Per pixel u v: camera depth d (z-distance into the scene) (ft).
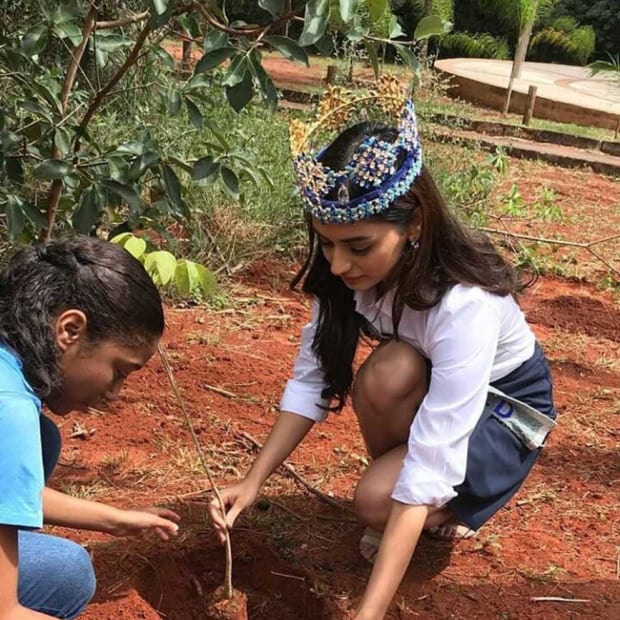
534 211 23.11
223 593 7.75
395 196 6.64
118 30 16.11
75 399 5.42
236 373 11.92
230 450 10.07
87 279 5.18
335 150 6.78
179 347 12.54
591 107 44.06
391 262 6.94
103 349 5.26
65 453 9.72
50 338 5.12
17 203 9.86
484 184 19.83
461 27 70.33
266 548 8.39
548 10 64.03
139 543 8.30
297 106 32.81
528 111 40.04
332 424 10.85
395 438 8.07
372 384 7.79
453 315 7.09
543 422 8.04
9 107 11.95
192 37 10.52
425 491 6.93
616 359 13.93
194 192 15.81
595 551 8.84
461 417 7.09
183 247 15.48
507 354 7.84
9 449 4.91
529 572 8.40
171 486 9.30
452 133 24.38
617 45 75.05
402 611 7.75
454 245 7.07
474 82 48.34
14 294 5.18
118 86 19.83
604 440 11.13
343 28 9.14
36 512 4.98
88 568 6.49
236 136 18.81
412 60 9.34
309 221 7.21
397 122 6.91
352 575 8.18
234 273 15.60
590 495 9.83
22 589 6.12
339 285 7.73
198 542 8.39
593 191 27.76
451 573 8.36
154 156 10.07
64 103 10.40
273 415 10.94
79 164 10.14
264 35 8.98
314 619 7.84
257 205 16.49
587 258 19.20
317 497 9.35
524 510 9.47
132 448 9.96
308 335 8.29
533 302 16.05
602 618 7.85
